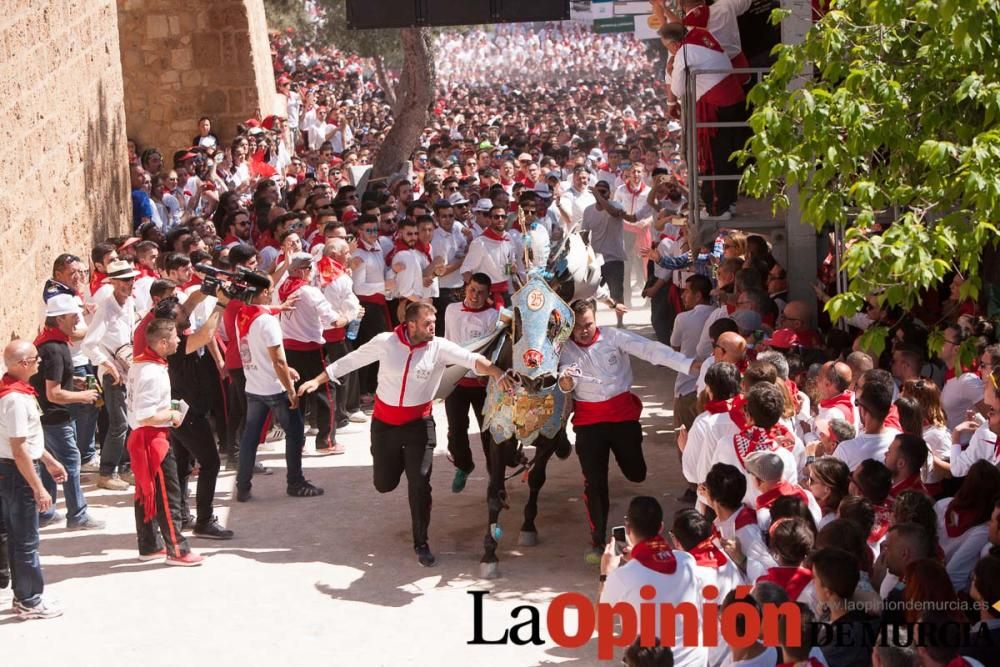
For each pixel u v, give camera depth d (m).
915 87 7.69
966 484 6.59
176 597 8.53
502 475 8.98
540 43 63.97
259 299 10.54
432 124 35.88
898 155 7.75
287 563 9.23
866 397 7.52
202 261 11.77
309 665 7.39
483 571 8.88
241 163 19.81
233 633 7.89
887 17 7.22
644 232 18.17
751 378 7.86
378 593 8.60
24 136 12.04
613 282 17.09
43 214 12.51
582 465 9.09
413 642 7.71
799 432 8.32
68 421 9.84
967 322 8.96
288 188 19.56
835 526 6.00
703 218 11.83
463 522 10.20
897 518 6.34
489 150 24.83
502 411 8.86
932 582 5.50
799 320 9.93
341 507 10.60
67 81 13.88
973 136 7.48
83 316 11.18
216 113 22.98
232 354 11.60
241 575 8.96
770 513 6.58
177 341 9.19
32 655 7.56
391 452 9.23
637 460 9.12
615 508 10.39
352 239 14.47
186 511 10.00
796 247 11.38
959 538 6.59
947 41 7.48
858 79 7.57
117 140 16.23
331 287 12.77
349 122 32.94
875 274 7.20
